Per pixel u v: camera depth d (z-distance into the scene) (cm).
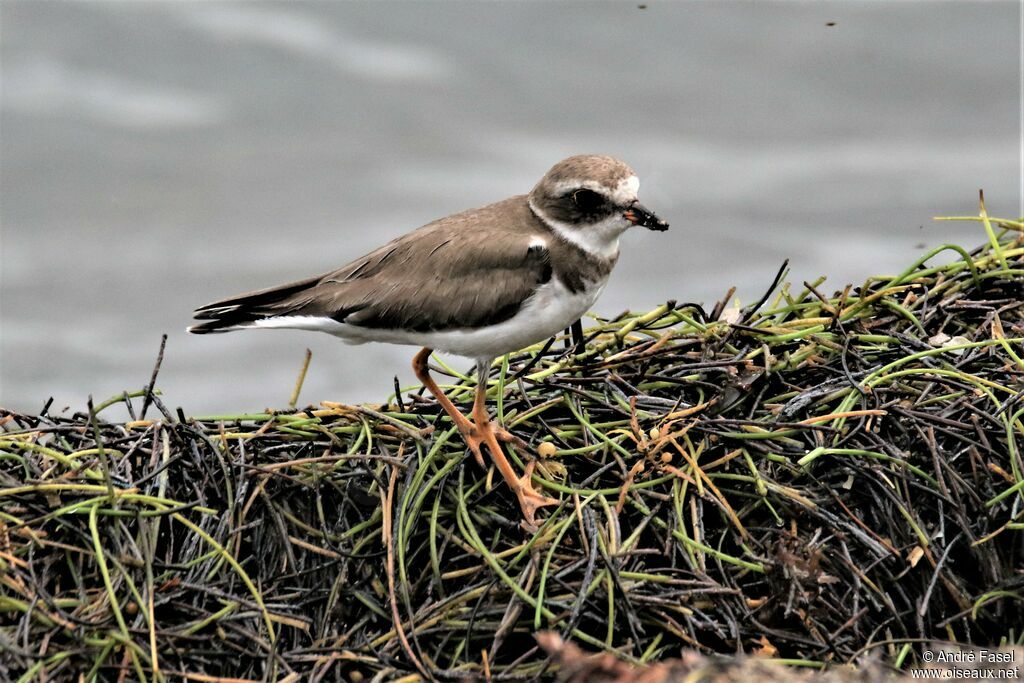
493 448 1124
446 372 1355
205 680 963
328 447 1165
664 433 1123
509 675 974
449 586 1062
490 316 1156
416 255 1177
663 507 1088
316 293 1188
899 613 1044
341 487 1112
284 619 1019
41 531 1049
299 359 2225
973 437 1131
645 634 1015
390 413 1217
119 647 984
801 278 2320
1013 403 1131
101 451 1048
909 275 1353
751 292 2308
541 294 1163
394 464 1115
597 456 1151
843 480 1112
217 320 1211
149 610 982
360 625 1039
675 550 1059
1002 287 1334
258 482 1106
